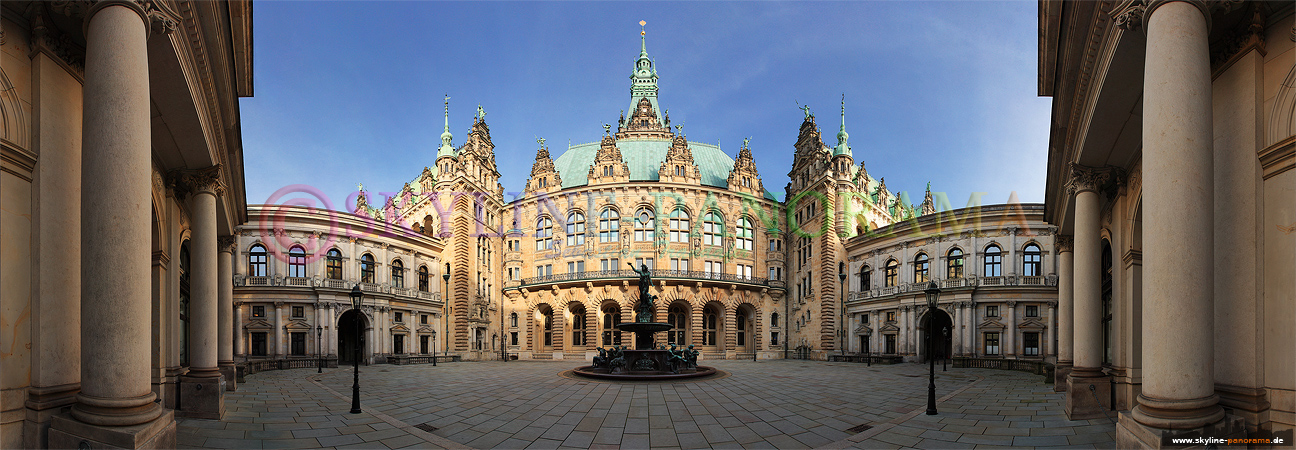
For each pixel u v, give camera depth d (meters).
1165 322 7.80
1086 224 16.14
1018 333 39.84
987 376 29.70
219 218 22.19
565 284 56.16
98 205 8.00
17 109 8.56
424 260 49.97
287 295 41.31
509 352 57.84
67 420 8.10
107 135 8.05
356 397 16.14
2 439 7.96
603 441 12.48
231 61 14.28
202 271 16.64
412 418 15.24
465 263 52.25
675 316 57.66
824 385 23.94
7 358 8.14
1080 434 12.68
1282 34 8.57
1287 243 8.15
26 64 8.80
